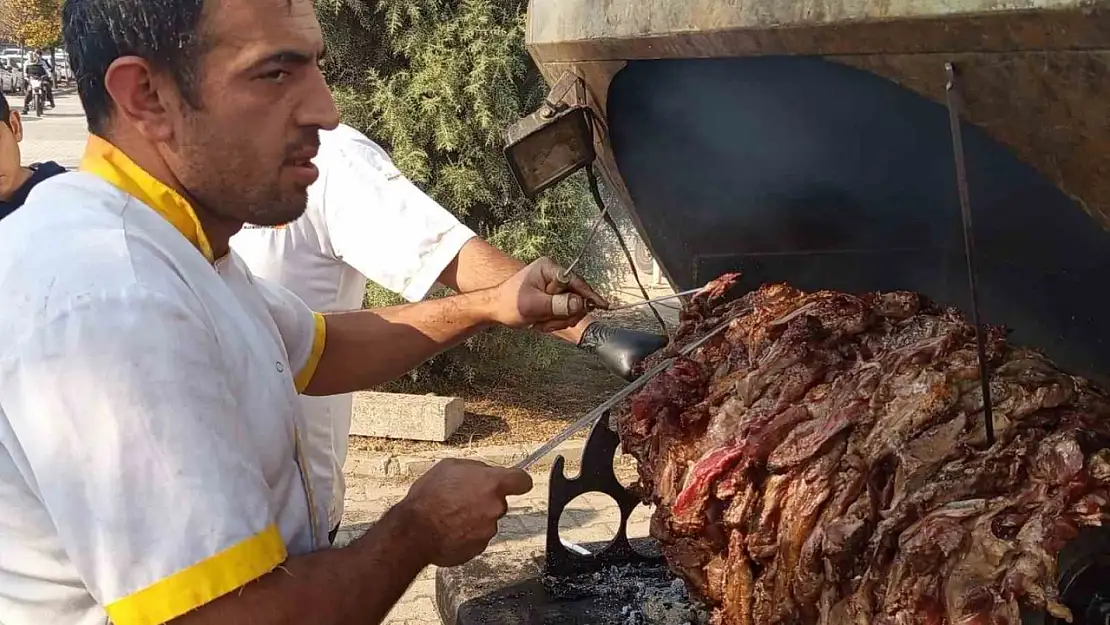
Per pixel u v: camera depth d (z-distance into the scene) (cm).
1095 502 132
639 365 222
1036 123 118
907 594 136
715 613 185
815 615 163
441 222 261
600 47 181
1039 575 128
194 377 125
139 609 119
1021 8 103
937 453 148
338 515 288
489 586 233
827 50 135
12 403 121
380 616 141
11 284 125
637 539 259
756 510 173
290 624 128
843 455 162
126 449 119
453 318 213
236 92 131
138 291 124
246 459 131
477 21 601
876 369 170
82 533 119
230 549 122
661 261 241
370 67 631
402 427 591
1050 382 151
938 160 184
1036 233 172
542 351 685
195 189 140
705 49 157
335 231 266
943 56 119
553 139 211
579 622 214
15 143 306
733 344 206
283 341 190
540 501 517
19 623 133
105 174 138
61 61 3847
